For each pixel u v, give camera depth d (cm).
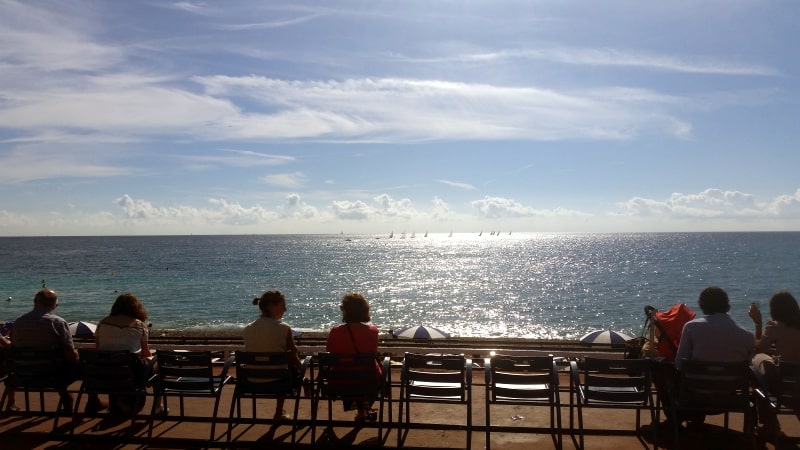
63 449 649
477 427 678
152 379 694
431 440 673
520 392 643
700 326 647
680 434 670
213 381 692
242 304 4659
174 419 720
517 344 1233
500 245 19762
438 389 650
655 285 6019
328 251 14788
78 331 1127
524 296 5162
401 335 1114
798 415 604
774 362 690
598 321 3853
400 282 6425
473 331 3484
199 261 10325
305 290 5628
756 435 649
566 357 1031
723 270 7900
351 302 704
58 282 6512
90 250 15800
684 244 19025
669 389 637
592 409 812
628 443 662
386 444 661
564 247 17225
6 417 751
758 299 4878
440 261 10294
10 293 5594
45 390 711
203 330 3350
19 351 701
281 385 664
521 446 655
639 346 822
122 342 715
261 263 9694
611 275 7200
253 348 693
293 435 653
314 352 1099
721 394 616
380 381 669
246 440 677
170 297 5097
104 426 728
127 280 6669
